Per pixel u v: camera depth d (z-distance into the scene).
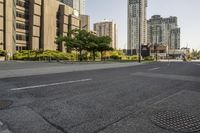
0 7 70.12
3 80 9.55
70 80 9.64
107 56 73.25
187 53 141.00
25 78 10.43
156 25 156.38
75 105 4.98
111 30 130.88
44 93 6.39
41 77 10.93
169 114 4.32
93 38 50.41
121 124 3.70
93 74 12.95
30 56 69.06
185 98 5.97
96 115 4.21
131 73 13.95
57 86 7.79
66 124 3.68
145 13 109.00
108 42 52.69
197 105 5.13
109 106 4.95
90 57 64.81
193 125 3.66
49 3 88.00
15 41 76.62
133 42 111.25
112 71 15.71
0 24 70.25
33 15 82.12
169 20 162.25
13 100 5.41
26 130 3.39
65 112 4.39
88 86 7.90
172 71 16.31
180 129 3.46
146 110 4.64
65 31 99.12
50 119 3.93
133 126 3.59
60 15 97.56
